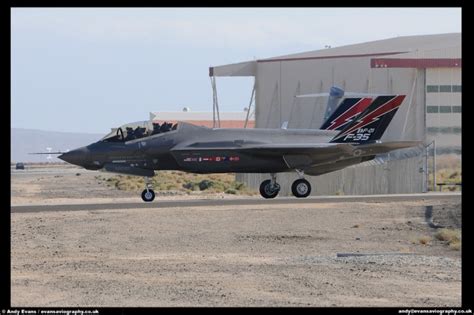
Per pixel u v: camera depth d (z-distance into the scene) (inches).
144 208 4611.2
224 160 5516.7
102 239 3366.1
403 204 4793.3
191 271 2576.3
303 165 5664.4
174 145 5462.6
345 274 2514.8
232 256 2915.8
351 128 5777.6
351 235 3486.7
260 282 2384.4
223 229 3673.7
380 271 2566.4
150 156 5438.0
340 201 5142.7
